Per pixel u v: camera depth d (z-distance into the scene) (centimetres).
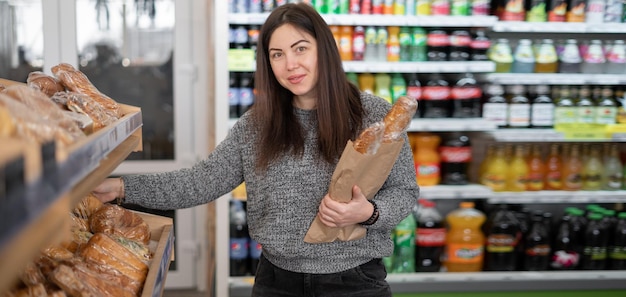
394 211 175
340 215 163
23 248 59
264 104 185
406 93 344
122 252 139
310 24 176
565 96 351
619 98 352
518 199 348
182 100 425
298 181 181
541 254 351
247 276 338
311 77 177
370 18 319
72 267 123
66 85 167
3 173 56
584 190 361
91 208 169
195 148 430
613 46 351
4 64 403
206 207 430
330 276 183
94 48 416
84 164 92
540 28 334
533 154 360
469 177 377
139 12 416
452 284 336
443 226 368
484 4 336
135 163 427
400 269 348
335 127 178
